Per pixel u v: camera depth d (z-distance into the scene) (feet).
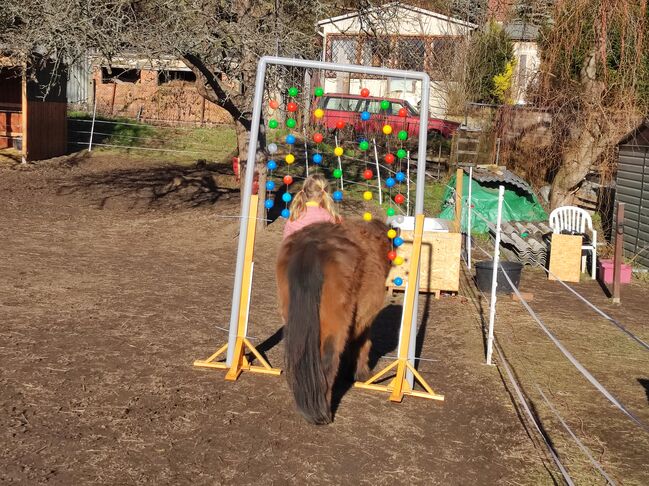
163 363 21.67
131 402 18.58
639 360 25.25
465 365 23.63
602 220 50.80
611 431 18.86
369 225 19.21
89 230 42.57
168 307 27.91
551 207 51.13
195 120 90.84
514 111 58.34
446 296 33.04
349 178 60.54
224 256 38.14
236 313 21.31
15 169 63.93
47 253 36.22
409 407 19.63
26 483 14.28
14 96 75.51
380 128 64.69
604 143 47.73
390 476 15.56
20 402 18.11
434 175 61.67
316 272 16.25
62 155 73.41
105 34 32.60
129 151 76.48
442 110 83.15
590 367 24.20
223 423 17.66
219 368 21.49
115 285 30.83
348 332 17.22
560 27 44.39
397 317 29.40
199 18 34.83
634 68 42.68
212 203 52.24
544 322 29.68
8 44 35.68
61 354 21.83
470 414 19.40
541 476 16.05
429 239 32.30
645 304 33.88
